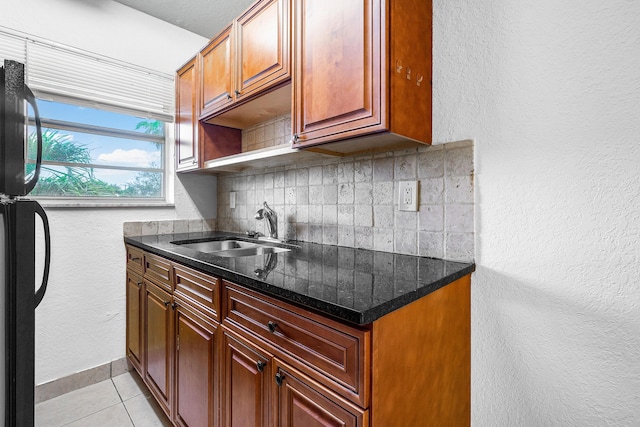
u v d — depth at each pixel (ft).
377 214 4.40
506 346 3.26
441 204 3.73
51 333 5.64
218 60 5.60
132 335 6.14
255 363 3.03
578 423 2.85
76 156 6.19
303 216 5.54
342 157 4.85
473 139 3.46
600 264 2.72
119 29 6.31
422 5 3.59
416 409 2.63
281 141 5.91
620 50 2.60
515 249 3.19
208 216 7.68
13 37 5.19
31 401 2.24
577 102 2.81
